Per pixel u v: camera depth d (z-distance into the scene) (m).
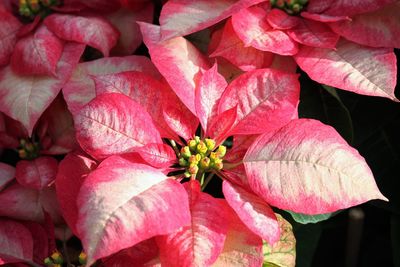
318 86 0.62
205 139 0.55
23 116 0.59
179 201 0.49
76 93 0.59
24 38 0.62
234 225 0.52
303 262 0.63
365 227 0.71
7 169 0.61
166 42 0.57
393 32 0.57
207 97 0.56
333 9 0.59
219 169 0.55
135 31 0.63
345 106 0.64
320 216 0.57
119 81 0.56
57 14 0.63
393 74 0.56
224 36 0.58
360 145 0.64
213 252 0.49
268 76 0.56
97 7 0.64
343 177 0.51
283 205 0.51
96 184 0.48
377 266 0.71
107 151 0.52
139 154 0.53
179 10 0.57
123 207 0.47
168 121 0.55
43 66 0.60
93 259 0.45
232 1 0.58
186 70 0.56
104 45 0.61
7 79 0.61
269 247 0.57
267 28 0.58
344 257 0.72
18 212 0.59
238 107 0.56
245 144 0.56
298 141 0.53
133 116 0.53
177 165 0.59
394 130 0.65
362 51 0.58
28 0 0.65
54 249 0.58
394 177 0.63
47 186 0.58
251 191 0.53
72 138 0.62
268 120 0.55
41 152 0.62
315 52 0.58
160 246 0.50
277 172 0.52
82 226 0.46
